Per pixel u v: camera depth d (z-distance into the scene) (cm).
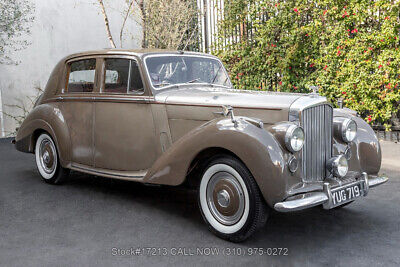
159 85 405
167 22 1033
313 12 785
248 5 905
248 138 304
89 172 452
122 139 423
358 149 379
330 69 767
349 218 381
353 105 752
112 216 395
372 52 721
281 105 332
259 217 309
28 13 998
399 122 723
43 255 305
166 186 397
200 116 368
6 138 947
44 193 480
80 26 1087
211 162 336
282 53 839
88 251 312
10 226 369
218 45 977
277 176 294
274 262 289
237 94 372
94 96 442
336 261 289
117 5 1139
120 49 432
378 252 303
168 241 331
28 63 1005
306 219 380
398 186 484
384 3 687
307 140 330
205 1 1038
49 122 494
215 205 336
